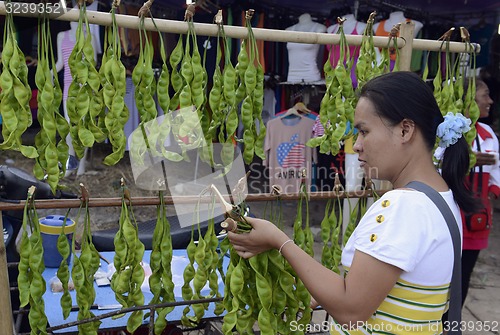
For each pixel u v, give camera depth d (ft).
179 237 8.89
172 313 6.33
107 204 5.02
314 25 17.11
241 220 4.47
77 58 4.78
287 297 5.31
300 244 5.68
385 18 17.53
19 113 4.65
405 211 3.78
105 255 8.57
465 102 6.75
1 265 4.85
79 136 4.87
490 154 9.63
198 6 16.30
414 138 3.96
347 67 5.92
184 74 5.09
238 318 5.17
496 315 12.37
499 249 17.12
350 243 4.20
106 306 6.36
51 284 6.93
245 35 5.36
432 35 18.13
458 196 4.24
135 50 16.53
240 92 5.44
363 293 3.77
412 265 3.70
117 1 4.84
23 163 21.76
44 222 7.75
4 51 4.53
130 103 16.94
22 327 7.22
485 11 17.84
